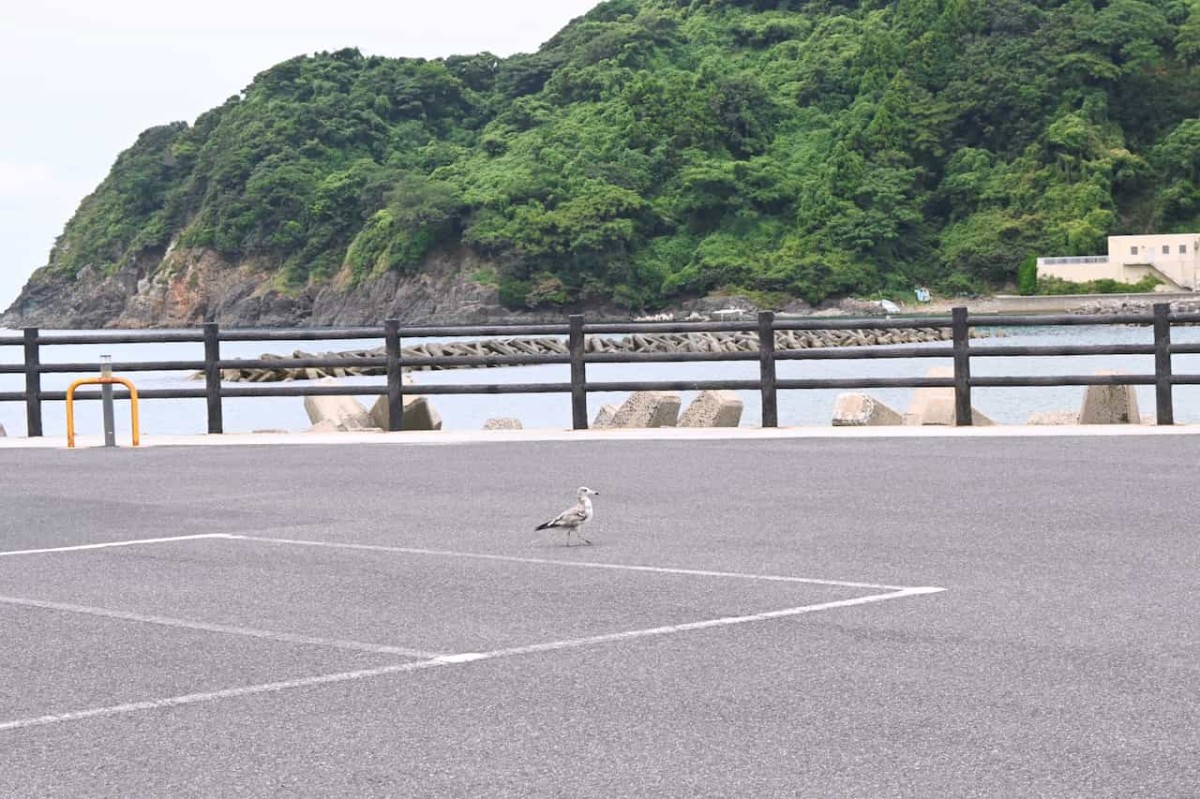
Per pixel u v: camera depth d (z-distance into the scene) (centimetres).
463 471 1698
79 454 2000
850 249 18738
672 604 927
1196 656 760
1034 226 18350
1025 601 910
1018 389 5312
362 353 9606
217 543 1214
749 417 4250
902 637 820
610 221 19638
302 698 719
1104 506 1306
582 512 1146
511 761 610
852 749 616
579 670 762
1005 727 642
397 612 922
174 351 16100
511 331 2180
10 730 674
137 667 791
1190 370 7081
